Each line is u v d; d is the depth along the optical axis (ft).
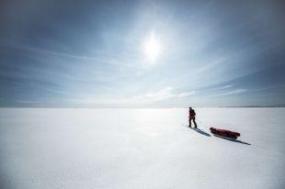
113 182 11.01
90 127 34.32
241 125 33.30
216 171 12.16
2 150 18.31
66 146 19.63
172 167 13.05
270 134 24.06
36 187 10.62
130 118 57.93
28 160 15.20
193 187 10.21
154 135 25.08
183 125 35.86
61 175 12.15
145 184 10.67
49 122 44.39
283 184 10.32
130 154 16.42
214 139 21.74
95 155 16.31
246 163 13.47
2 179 11.66
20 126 36.45
